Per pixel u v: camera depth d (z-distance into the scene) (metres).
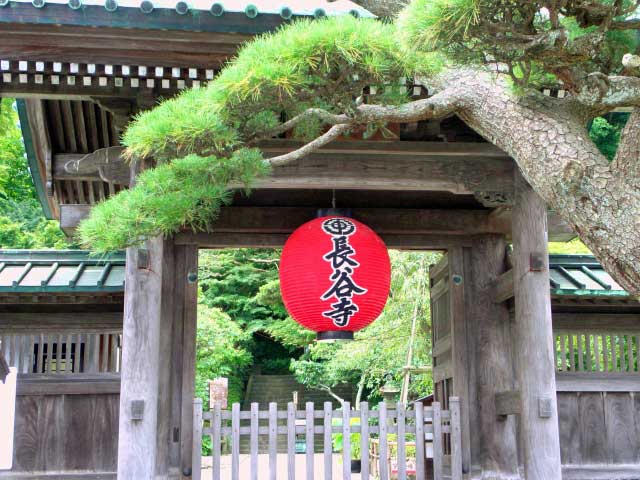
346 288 5.82
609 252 4.02
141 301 5.66
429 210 7.61
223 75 4.11
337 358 16.58
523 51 3.91
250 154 4.82
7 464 3.64
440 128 6.58
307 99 4.45
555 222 7.58
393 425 6.63
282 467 14.23
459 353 7.45
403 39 3.83
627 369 7.98
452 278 7.62
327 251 5.90
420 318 13.88
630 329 7.68
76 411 6.91
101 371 7.13
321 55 4.00
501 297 7.30
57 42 5.25
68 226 6.94
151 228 4.52
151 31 5.18
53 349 7.24
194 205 4.66
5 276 7.15
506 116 4.49
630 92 3.93
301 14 5.09
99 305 7.26
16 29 5.11
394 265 13.84
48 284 6.88
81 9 4.99
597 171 4.08
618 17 4.40
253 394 25.19
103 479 6.77
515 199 6.43
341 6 5.67
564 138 4.24
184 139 4.21
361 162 6.26
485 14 3.72
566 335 7.61
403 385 15.12
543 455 5.99
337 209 6.41
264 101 4.33
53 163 7.18
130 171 5.96
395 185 6.31
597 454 7.19
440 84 4.88
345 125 5.04
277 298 19.30
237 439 6.50
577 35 4.51
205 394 17.91
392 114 4.66
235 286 24.59
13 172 23.72
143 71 5.39
